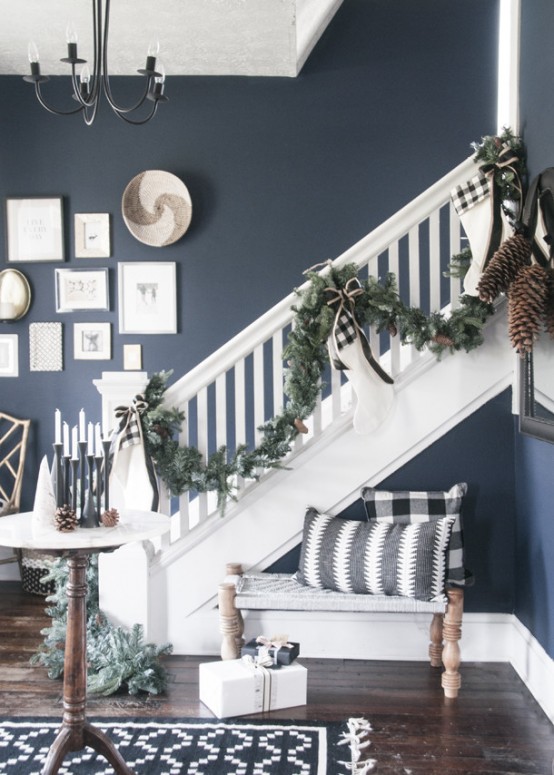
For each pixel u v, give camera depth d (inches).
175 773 107.3
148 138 207.6
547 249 117.0
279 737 118.2
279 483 153.5
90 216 207.9
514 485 152.6
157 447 150.4
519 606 149.1
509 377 150.9
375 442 152.7
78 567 99.8
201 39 181.5
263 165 206.7
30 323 209.6
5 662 149.3
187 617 153.3
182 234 204.4
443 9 203.0
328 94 205.5
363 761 110.7
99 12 117.0
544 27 133.1
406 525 141.6
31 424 210.1
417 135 204.1
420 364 151.9
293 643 136.1
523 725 123.5
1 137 208.5
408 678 142.6
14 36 179.0
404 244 199.9
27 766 108.7
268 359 205.2
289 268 206.8
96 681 135.2
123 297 208.4
